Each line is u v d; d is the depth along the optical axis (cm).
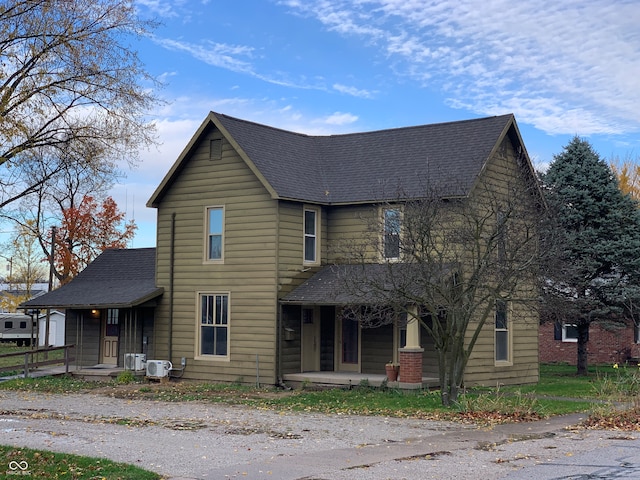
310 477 1119
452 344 1975
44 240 4650
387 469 1173
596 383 2561
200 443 1434
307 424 1700
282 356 2477
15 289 6112
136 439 1480
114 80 1709
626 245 2894
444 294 1928
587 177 3012
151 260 3112
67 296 2981
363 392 2259
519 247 1955
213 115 2598
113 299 2764
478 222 1978
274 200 2489
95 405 2092
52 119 1678
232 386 2497
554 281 2547
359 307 2283
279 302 2467
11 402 2170
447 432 1568
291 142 2805
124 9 1723
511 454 1300
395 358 2461
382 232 2175
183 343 2700
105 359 3011
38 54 1606
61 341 5094
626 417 1719
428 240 1962
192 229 2694
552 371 3231
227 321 2598
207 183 2659
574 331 3712
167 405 2092
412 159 2595
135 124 1795
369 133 2834
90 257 4603
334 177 2695
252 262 2534
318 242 2602
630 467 1167
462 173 2392
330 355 2614
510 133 2594
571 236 2891
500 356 2558
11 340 5653
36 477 1115
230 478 1116
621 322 2981
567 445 1388
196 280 2675
